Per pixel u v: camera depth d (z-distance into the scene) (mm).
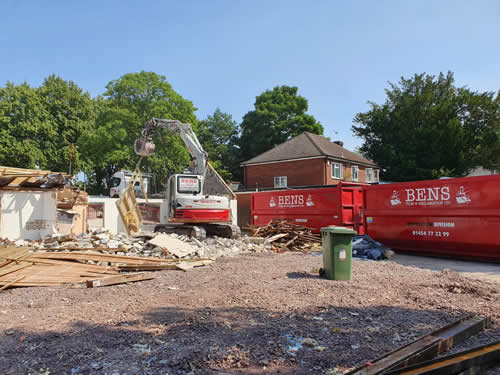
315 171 34281
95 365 3299
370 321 4535
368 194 13383
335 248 6996
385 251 11242
